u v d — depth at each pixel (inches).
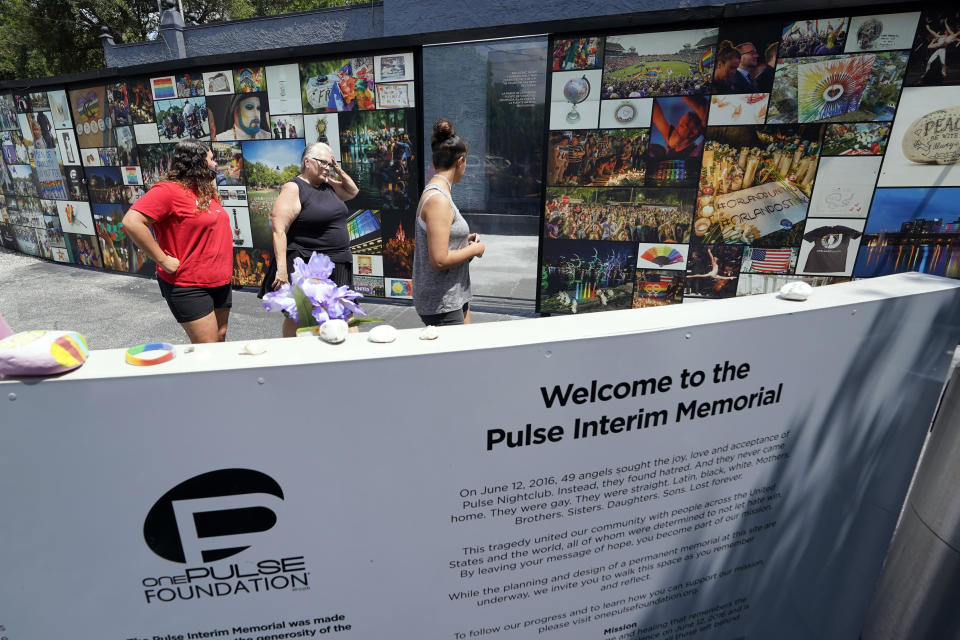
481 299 216.1
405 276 210.1
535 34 163.8
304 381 38.1
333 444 40.4
